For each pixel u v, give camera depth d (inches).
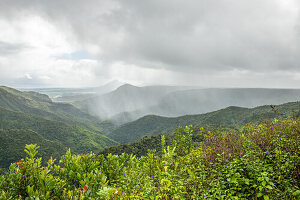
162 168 189.9
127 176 180.9
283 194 118.7
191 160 210.5
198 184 150.8
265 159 165.6
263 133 220.1
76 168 147.6
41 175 117.4
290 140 175.5
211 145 237.9
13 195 116.0
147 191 142.2
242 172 151.4
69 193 111.1
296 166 138.9
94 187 128.6
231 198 124.5
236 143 212.5
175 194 136.6
